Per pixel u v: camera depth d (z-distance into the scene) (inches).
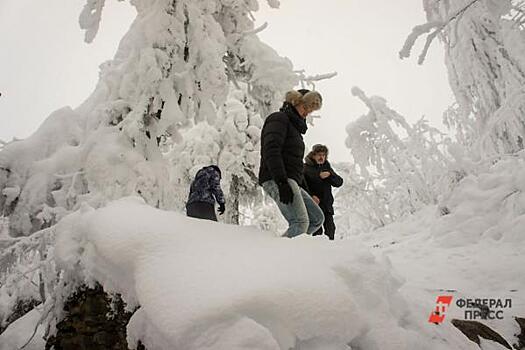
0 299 175.9
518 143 302.5
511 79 286.0
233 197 350.0
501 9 182.1
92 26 197.2
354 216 450.6
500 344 103.0
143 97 191.9
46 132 196.7
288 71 232.5
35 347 137.4
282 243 92.6
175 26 198.2
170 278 72.5
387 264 96.0
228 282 70.6
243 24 238.1
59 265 100.9
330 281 74.3
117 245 82.0
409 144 391.2
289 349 67.3
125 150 185.5
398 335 72.6
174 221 92.9
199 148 342.3
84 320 91.4
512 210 212.7
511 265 162.2
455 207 246.8
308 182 176.6
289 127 118.9
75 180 179.9
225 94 197.2
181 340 62.2
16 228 176.4
